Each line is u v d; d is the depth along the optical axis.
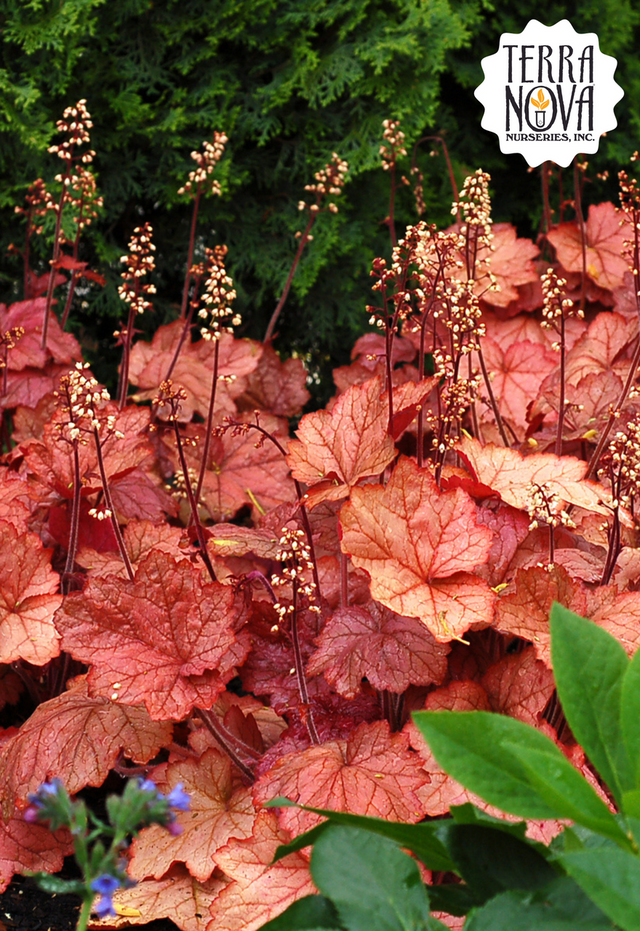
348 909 0.90
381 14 1.90
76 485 1.25
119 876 0.89
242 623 1.21
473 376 1.27
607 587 1.17
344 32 1.89
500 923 0.88
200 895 1.17
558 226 1.71
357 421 1.22
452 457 1.41
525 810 0.90
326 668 1.16
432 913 1.08
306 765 1.12
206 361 1.64
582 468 1.23
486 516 1.25
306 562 1.21
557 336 1.66
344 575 1.23
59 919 1.18
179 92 1.88
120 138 1.88
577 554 1.24
